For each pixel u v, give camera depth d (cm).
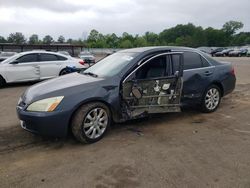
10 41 10206
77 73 566
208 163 384
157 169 369
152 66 514
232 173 357
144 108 506
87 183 338
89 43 10444
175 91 531
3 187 333
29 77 1086
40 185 336
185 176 350
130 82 486
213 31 11138
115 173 360
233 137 480
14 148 443
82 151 429
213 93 622
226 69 639
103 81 471
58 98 428
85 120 445
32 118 421
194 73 570
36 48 4625
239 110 652
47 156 413
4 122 576
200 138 476
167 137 481
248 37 10794
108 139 473
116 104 477
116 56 564
